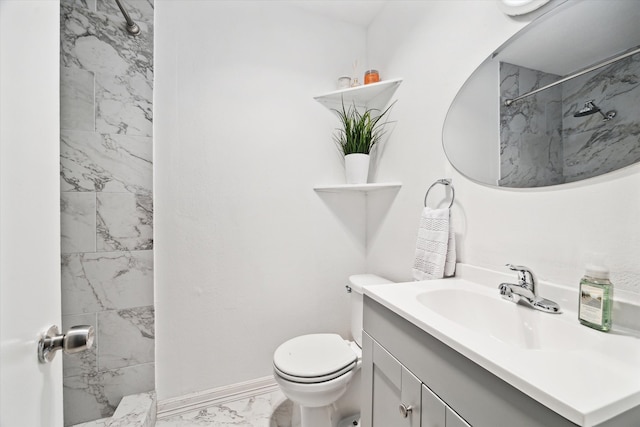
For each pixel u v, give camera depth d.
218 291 1.55
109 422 1.25
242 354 1.60
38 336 0.44
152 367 1.42
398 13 1.58
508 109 0.96
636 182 0.66
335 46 1.82
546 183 0.85
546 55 0.85
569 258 0.79
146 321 1.41
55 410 0.50
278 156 1.68
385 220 1.68
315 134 1.77
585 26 0.76
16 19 0.39
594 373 0.48
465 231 1.13
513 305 0.84
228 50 1.57
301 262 1.73
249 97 1.61
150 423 1.31
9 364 0.36
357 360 1.29
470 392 0.58
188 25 1.49
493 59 1.02
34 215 0.44
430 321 0.70
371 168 1.82
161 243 1.45
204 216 1.52
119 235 1.36
